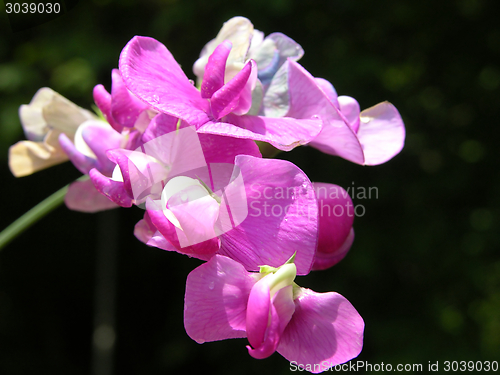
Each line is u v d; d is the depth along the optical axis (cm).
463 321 40
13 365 53
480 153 42
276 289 10
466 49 43
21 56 43
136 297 56
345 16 42
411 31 43
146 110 11
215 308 10
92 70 41
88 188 15
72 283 57
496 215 41
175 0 42
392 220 42
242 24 11
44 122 15
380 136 13
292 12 41
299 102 11
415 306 41
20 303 55
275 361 46
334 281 42
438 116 43
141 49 11
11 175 50
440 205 42
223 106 10
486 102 43
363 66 40
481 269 40
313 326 10
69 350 57
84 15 44
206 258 10
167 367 52
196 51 42
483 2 42
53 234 55
